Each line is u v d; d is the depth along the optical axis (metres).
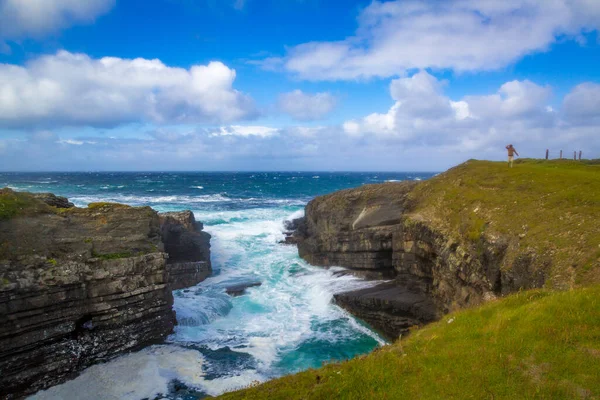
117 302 18.38
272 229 45.88
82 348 17.27
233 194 93.44
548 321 9.55
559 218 16.28
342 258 33.22
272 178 180.00
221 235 43.09
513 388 7.64
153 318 19.88
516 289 15.23
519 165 28.39
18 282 15.28
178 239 32.91
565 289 12.07
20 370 15.41
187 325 22.44
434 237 22.88
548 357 8.33
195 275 30.22
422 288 24.42
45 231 17.67
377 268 30.48
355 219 33.56
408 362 9.36
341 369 9.66
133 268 19.00
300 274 32.81
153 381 16.52
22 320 15.45
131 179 142.12
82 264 17.42
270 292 28.77
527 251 15.32
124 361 18.05
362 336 22.05
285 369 17.98
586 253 12.94
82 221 19.33
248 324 23.20
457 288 20.08
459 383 8.10
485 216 20.31
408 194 31.81
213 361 18.50
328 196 38.34
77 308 17.17
